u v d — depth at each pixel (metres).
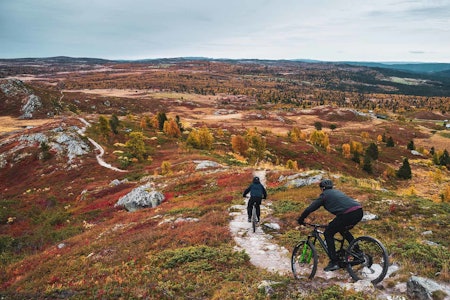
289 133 132.38
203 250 11.74
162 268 10.79
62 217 35.72
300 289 7.62
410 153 132.50
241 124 173.75
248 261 10.45
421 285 6.50
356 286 7.12
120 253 13.76
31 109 147.25
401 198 16.56
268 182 27.81
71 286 10.41
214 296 7.96
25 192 56.16
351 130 181.75
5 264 26.05
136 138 68.25
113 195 40.03
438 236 10.98
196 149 75.94
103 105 197.88
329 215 14.40
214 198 22.55
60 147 73.62
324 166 95.25
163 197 30.80
